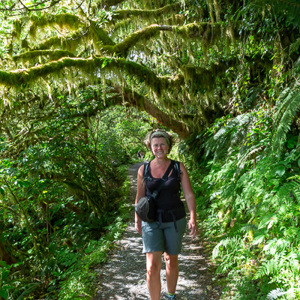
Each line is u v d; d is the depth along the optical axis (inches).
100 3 229.0
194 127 329.7
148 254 94.3
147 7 268.1
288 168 125.1
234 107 228.7
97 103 295.9
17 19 184.1
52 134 287.7
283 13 131.9
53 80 179.2
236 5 200.7
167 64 270.7
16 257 265.6
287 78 151.5
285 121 107.0
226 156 198.8
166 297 109.9
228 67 245.0
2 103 157.5
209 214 206.8
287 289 91.3
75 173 320.5
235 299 101.5
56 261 217.2
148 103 294.0
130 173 578.6
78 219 306.2
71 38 186.5
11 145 269.1
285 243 96.6
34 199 249.1
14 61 182.4
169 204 94.1
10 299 166.1
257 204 132.0
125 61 196.2
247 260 116.6
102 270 144.9
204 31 207.2
